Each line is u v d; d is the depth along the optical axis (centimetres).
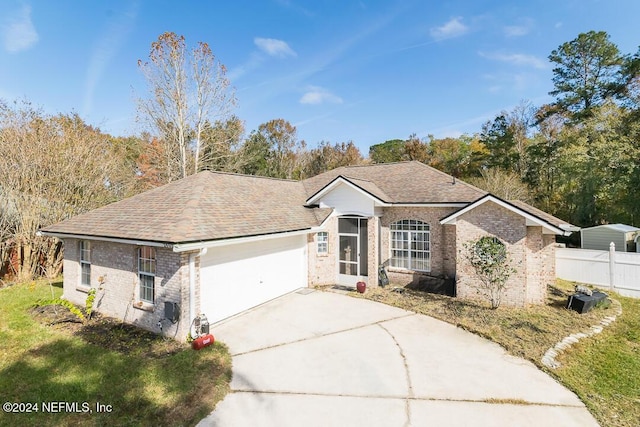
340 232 1678
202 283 1018
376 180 1888
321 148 5444
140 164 3422
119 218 1181
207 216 1097
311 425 580
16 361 797
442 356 845
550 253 1533
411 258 1580
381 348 893
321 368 785
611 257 1467
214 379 723
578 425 577
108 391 671
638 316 1136
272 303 1303
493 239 1233
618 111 2822
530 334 965
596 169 2539
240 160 3766
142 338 945
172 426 571
